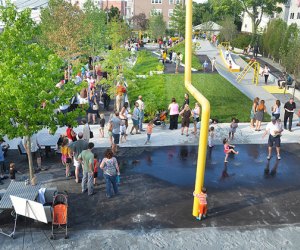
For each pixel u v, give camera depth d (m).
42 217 10.37
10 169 13.55
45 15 35.62
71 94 12.80
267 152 16.78
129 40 54.91
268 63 44.09
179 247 10.09
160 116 20.33
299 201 12.62
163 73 34.12
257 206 12.24
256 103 19.58
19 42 12.56
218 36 60.62
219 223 11.22
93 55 36.47
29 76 11.68
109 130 16.00
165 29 65.19
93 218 11.41
